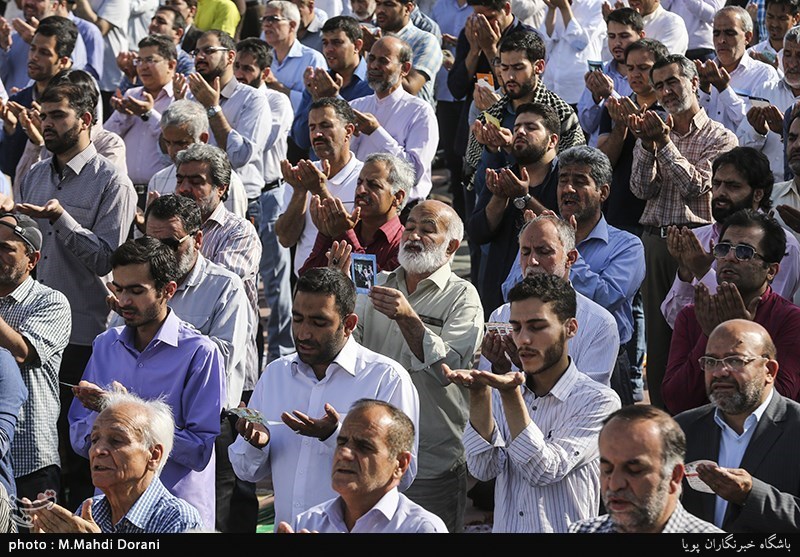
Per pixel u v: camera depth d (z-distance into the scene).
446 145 19.47
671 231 10.67
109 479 7.79
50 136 12.67
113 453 7.79
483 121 14.60
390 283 10.52
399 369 9.01
